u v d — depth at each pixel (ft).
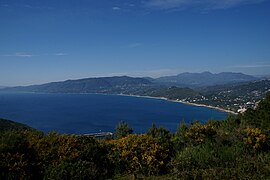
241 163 38.19
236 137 45.50
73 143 40.55
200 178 34.40
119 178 37.96
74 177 35.04
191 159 39.93
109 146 43.68
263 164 37.06
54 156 38.42
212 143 44.34
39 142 39.40
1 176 33.45
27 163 35.55
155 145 42.32
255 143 43.27
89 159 39.60
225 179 33.32
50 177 34.63
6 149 35.78
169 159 42.24
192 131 46.24
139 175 38.91
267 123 51.96
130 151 41.29
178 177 35.40
